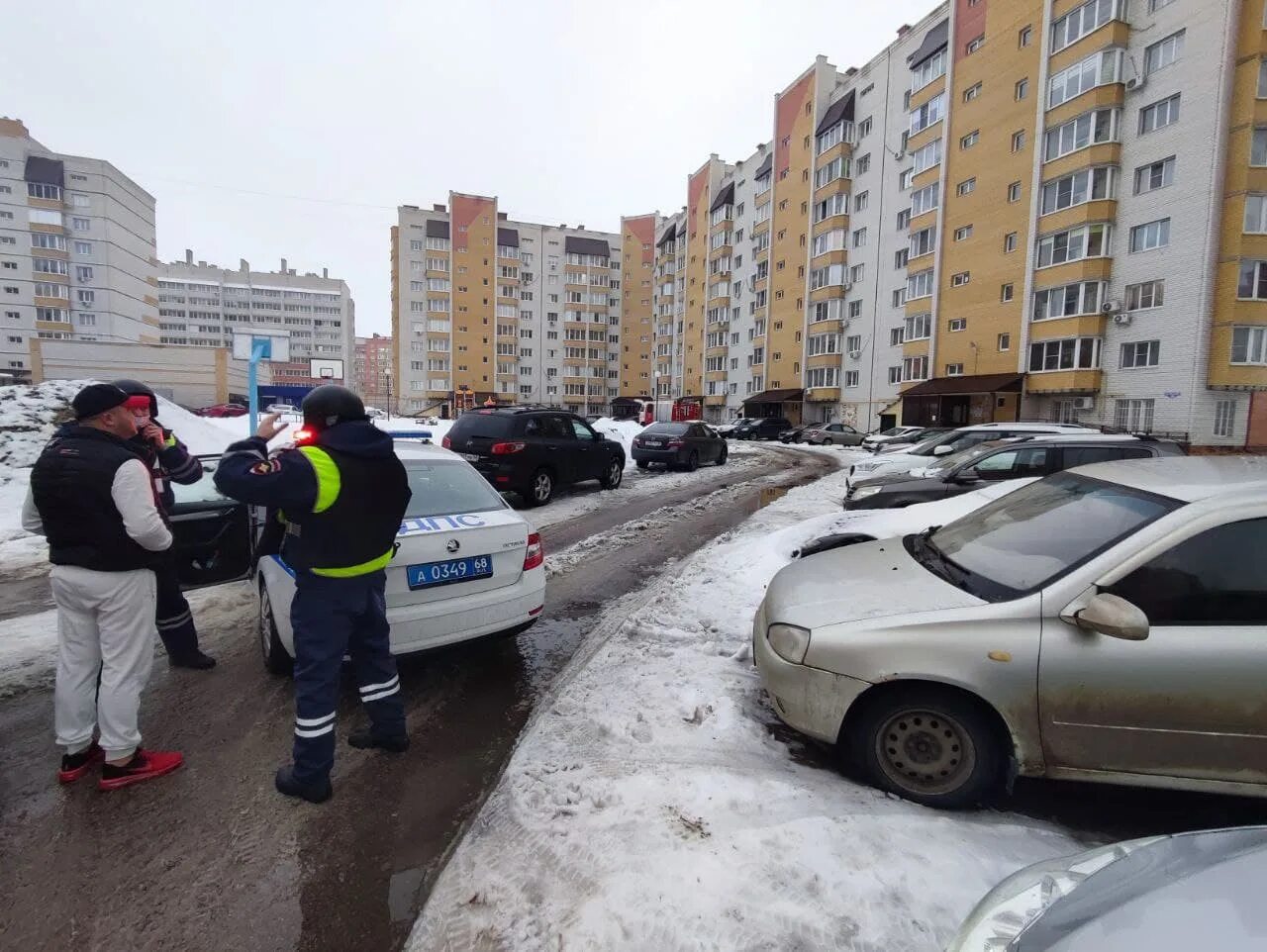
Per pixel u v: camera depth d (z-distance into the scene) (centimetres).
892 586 314
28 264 6500
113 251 6919
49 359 3925
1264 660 240
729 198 5666
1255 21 2214
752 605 514
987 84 3116
